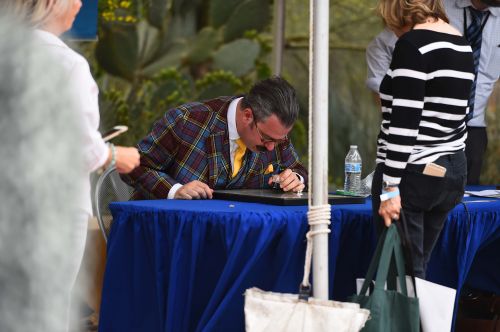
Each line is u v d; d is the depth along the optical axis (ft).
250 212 15.57
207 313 15.52
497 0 25.55
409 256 15.30
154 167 20.16
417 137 15.30
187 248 15.80
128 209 16.70
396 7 15.66
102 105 48.26
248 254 15.64
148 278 16.61
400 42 15.02
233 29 50.21
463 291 22.06
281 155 21.26
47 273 4.98
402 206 15.52
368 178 21.89
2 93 5.02
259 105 19.11
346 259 17.74
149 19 49.21
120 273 16.79
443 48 15.02
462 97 15.38
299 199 17.33
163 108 49.55
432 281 18.51
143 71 49.29
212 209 16.02
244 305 14.61
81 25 26.07
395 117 14.92
